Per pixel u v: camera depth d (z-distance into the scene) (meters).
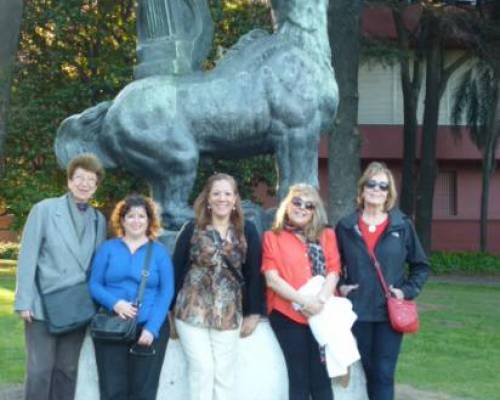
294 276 4.06
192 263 4.04
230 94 4.73
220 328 3.98
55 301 4.02
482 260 20.75
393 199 4.25
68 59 11.99
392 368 4.18
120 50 11.84
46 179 12.20
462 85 21.05
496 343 8.74
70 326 4.01
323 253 4.12
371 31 20.45
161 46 4.92
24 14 11.97
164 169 4.75
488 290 15.48
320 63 4.91
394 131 23.41
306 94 4.78
